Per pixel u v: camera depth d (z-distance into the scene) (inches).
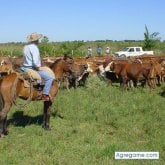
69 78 785.6
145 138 431.2
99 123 496.1
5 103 422.0
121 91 749.3
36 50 437.7
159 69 831.7
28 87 434.6
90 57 1176.8
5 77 429.1
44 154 374.3
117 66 812.6
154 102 620.1
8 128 459.8
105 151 375.9
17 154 369.1
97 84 791.1
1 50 1863.9
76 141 416.2
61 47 1961.1
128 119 506.9
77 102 599.5
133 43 3240.7
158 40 2401.6
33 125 473.4
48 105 463.2
